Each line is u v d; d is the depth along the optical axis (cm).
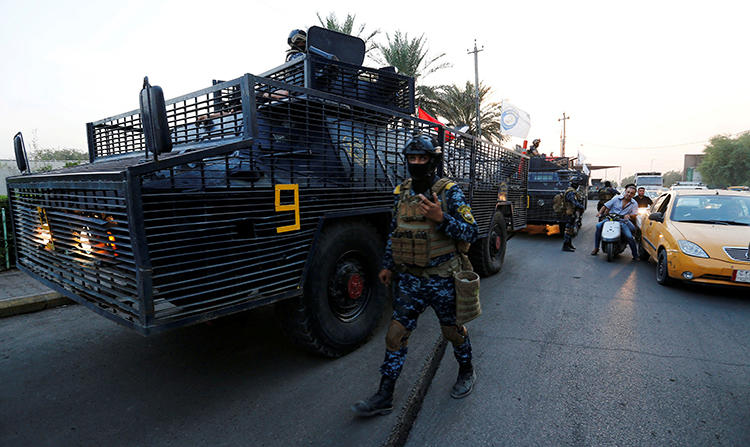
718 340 359
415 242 226
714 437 222
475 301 230
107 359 326
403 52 1934
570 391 271
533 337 365
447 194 227
